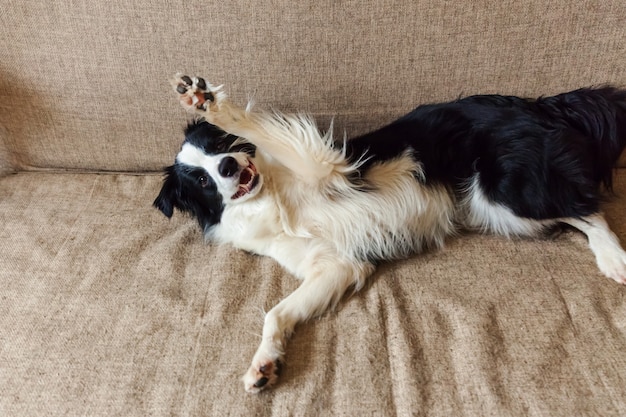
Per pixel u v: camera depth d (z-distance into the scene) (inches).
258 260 65.2
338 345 52.5
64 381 50.1
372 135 66.2
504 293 54.8
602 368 46.6
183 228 69.4
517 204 60.1
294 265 63.3
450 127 63.1
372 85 69.5
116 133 75.6
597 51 65.7
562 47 65.7
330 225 64.2
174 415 46.9
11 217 71.1
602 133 60.9
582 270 56.4
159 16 66.7
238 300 58.2
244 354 51.9
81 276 61.6
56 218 70.9
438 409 45.4
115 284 60.4
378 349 51.0
